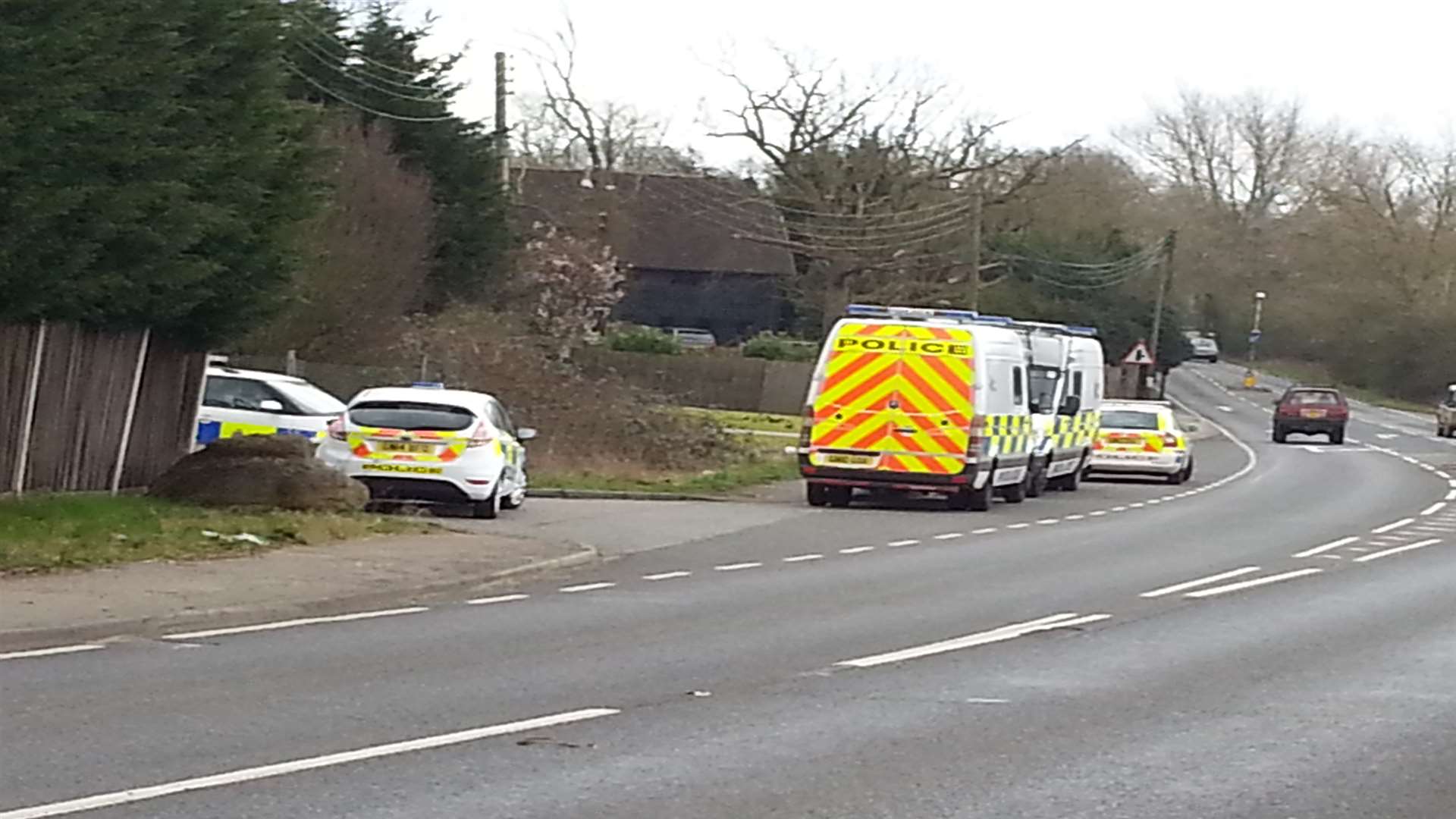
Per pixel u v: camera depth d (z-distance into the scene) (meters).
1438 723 9.93
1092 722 9.77
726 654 12.04
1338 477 39.50
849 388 26.36
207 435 25.14
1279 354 107.25
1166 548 21.19
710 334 72.38
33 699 9.79
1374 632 13.82
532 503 25.11
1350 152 96.25
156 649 11.82
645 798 7.71
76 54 16.70
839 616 14.21
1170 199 99.81
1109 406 37.31
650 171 78.50
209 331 21.16
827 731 9.34
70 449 19.88
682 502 26.97
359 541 18.06
